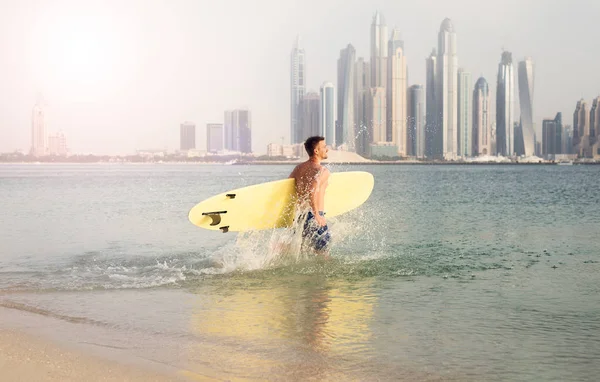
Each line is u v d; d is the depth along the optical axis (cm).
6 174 7169
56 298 548
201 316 477
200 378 330
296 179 779
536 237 1040
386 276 657
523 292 574
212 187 3541
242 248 827
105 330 433
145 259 782
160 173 8081
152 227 1222
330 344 400
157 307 509
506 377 341
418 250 863
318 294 563
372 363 362
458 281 628
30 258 800
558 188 3375
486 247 905
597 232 1127
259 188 779
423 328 442
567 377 342
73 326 445
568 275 665
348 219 1373
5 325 448
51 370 343
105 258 795
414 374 345
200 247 908
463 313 488
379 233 1093
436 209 1764
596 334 428
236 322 457
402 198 2370
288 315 480
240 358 368
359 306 513
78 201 2164
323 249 761
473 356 377
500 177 5900
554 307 511
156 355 372
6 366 350
